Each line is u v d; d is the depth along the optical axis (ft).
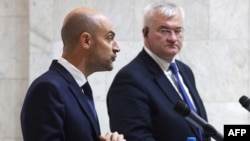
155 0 30.81
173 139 18.78
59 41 31.48
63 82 14.73
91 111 15.06
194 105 20.29
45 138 13.83
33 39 31.63
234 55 30.32
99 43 15.25
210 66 30.48
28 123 14.14
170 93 19.38
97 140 14.92
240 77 30.27
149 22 19.86
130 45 31.01
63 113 14.28
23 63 32.45
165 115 18.88
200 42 30.48
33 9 31.58
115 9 31.14
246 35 30.22
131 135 18.39
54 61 15.35
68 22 15.30
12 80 32.50
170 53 19.58
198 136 19.08
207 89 30.48
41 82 14.34
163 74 19.71
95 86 31.22
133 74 19.24
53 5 31.45
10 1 32.48
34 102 14.17
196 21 30.50
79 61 15.24
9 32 32.53
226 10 30.32
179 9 19.92
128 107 18.81
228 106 30.32
